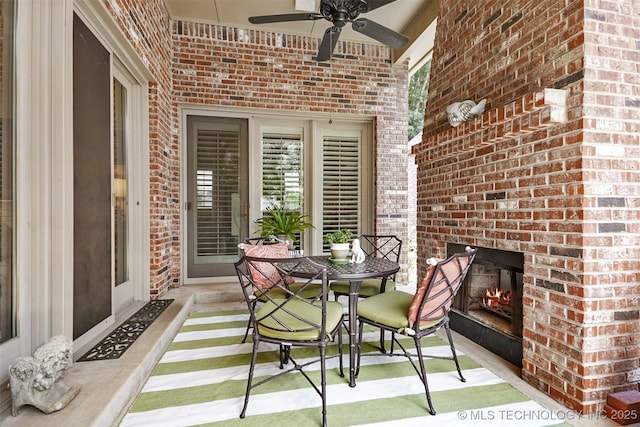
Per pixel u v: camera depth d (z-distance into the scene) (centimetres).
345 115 425
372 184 449
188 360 218
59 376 145
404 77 441
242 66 390
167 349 235
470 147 237
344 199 447
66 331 166
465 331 263
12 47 152
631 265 167
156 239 313
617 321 165
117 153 271
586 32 164
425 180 313
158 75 316
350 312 195
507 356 220
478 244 239
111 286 242
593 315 162
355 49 425
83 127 202
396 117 440
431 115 320
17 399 131
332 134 443
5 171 147
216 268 405
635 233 167
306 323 166
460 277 181
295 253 381
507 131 200
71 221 170
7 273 148
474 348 241
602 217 163
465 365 213
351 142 450
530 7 200
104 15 208
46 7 163
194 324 288
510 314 229
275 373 201
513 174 206
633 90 169
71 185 170
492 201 225
